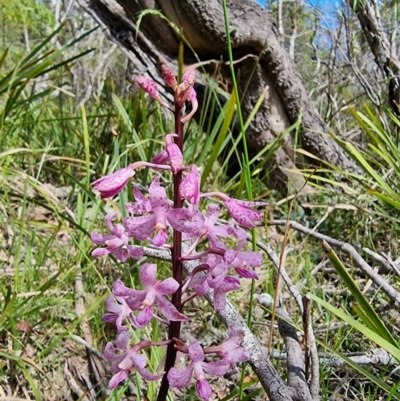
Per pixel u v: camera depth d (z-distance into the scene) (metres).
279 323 1.70
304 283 2.43
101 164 3.27
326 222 3.11
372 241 2.73
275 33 3.36
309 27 6.75
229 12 3.18
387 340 1.27
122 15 3.25
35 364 1.65
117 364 1.08
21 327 1.80
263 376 1.37
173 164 1.01
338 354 1.38
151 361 1.66
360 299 1.25
